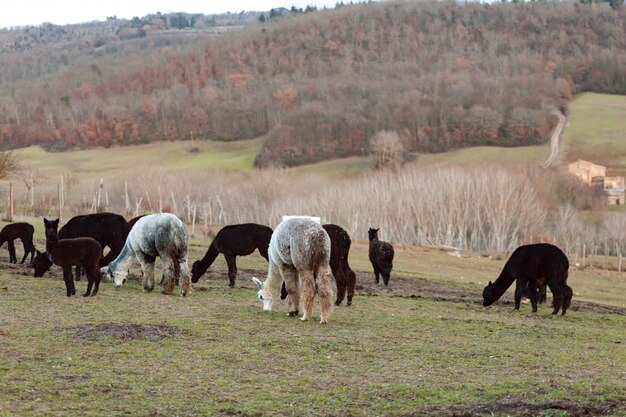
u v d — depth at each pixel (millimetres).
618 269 68812
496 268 52156
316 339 16438
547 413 11391
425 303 24656
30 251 28156
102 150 163125
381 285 30938
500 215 76312
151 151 160625
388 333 17844
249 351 15102
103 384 12422
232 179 103500
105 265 24516
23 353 13992
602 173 124938
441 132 145750
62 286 22375
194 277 25203
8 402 11242
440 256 58531
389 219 77125
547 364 15273
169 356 14430
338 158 137625
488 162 125625
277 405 11797
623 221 84812
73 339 15242
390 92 167750
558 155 140875
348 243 21828
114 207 71750
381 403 12062
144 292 22234
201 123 172375
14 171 57344
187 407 11539
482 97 160875
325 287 18250
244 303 21281
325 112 147875
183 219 77562
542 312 24172
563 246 82562
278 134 142750
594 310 27281
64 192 77000
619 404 11820
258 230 24781
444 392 12672
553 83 180000
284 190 94438
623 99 182250
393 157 126938
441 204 77750
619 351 17609
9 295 20203
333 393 12508
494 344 17344
